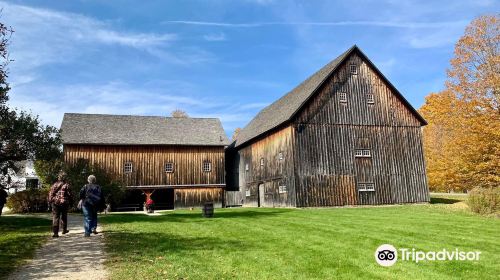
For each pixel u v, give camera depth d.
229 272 8.30
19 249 10.60
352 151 29.84
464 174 29.20
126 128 37.44
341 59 30.81
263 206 33.84
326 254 10.01
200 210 30.03
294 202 27.89
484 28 29.95
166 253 10.12
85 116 38.03
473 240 11.91
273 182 31.86
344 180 29.11
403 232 13.51
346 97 30.66
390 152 30.91
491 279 8.02
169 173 36.19
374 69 31.86
